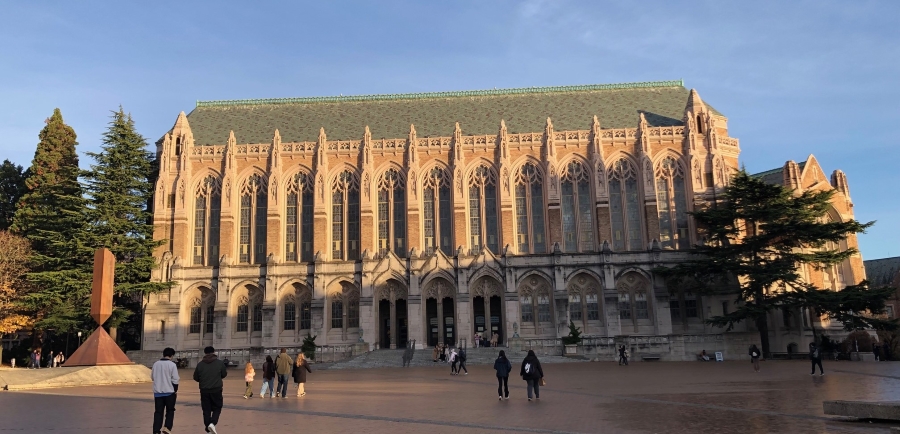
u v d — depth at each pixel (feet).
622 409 82.53
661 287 241.35
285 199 262.06
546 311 244.42
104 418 79.77
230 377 173.47
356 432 65.82
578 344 215.31
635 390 108.47
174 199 260.42
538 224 255.91
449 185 259.39
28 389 131.85
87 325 226.99
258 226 260.62
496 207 257.14
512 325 238.89
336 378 154.20
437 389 118.21
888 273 390.83
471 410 83.61
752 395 96.58
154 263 244.63
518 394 105.09
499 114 284.00
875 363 172.55
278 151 262.88
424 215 258.16
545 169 257.34
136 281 247.09
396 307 251.60
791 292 208.74
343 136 274.98
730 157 266.77
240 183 263.90
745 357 221.25
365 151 260.21
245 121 289.94
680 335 219.41
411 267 241.76
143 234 248.11
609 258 244.42
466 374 160.25
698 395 98.48
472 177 260.01
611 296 241.14
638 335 231.50
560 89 298.35
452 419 75.05
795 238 214.48
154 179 275.18
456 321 237.66
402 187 261.03
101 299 165.99
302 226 259.60
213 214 262.06
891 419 64.59
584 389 111.86
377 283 243.81
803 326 239.50
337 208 261.03
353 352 223.71
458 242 250.98
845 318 200.64
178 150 266.16
